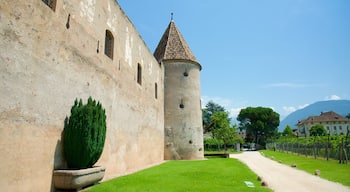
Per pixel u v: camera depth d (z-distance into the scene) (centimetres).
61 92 845
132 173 1327
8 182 612
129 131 1498
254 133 7194
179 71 2664
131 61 1591
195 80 2744
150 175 1235
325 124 9744
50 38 800
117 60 1360
